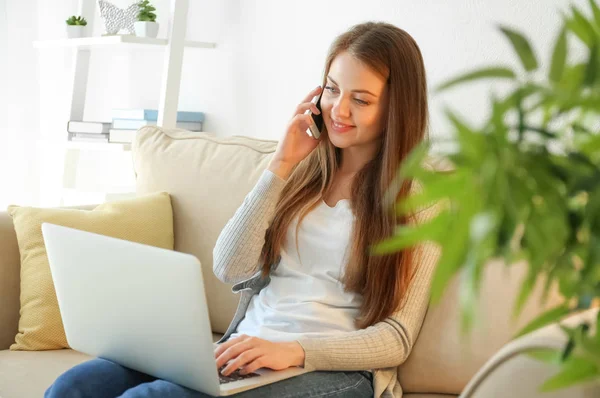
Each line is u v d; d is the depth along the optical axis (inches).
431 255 62.3
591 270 18.2
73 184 121.3
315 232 64.0
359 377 59.1
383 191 61.7
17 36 133.4
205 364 49.6
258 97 107.1
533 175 17.6
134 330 52.8
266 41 105.4
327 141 66.2
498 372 27.9
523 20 80.7
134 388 50.9
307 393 54.9
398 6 90.6
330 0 97.3
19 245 73.2
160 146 83.7
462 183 17.5
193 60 115.6
